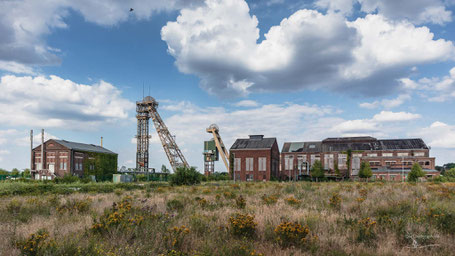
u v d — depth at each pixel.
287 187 26.03
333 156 87.50
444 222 9.23
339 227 9.02
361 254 6.73
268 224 9.14
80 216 11.09
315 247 7.22
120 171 89.88
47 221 10.27
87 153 81.25
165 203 15.44
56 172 75.56
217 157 99.75
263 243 7.80
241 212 11.94
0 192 25.16
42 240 6.75
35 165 77.12
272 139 86.44
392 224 8.94
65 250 6.44
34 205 14.41
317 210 12.67
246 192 24.12
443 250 7.03
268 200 15.83
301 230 7.68
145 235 7.52
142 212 10.68
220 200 17.08
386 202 13.62
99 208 13.45
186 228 8.14
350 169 84.50
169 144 102.44
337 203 13.80
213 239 7.62
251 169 82.44
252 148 83.19
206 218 10.38
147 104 102.94
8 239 7.54
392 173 77.31
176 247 7.06
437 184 34.94
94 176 78.62
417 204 12.77
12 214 11.85
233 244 7.16
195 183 42.19
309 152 89.88
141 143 102.19
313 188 26.67
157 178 83.25
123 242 7.11
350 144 89.38
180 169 42.38
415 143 84.81
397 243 7.73
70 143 80.94
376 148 85.56
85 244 6.88
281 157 92.44
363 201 15.34
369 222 9.00
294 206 14.02
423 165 80.31
